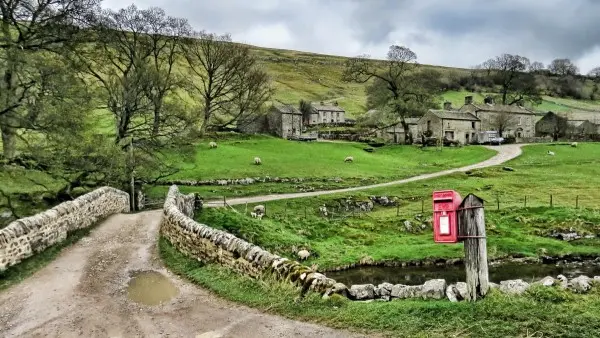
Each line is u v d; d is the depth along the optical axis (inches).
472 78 6097.4
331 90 6934.1
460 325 331.9
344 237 1194.0
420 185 1991.9
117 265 612.7
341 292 426.3
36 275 554.9
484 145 3452.3
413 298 425.4
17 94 1003.9
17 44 1144.8
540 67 6579.7
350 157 2573.8
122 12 2600.9
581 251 1066.7
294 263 468.1
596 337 296.7
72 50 1421.0
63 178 1200.2
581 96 5920.3
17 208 1117.7
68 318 415.8
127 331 382.9
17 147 1133.7
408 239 1181.7
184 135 1711.4
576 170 2396.7
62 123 1013.8
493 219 1342.3
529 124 4008.4
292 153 2664.9
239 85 3270.2
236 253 520.4
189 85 2488.9
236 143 2790.4
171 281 534.9
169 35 2910.9
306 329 364.2
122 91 1581.0
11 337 377.1
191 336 368.2
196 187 1836.9
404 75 3838.6
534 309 339.3
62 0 1374.3
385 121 3668.8
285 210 1473.9
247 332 368.2
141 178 1600.6
